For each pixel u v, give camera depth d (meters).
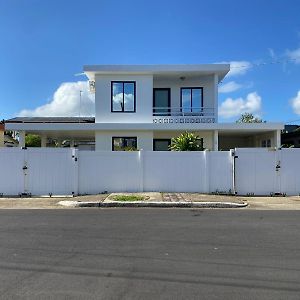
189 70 22.86
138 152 16.08
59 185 15.96
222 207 13.21
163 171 16.09
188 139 19.20
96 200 13.91
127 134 23.16
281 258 6.58
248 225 9.63
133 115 23.47
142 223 9.94
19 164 15.93
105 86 23.48
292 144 32.53
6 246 7.41
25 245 7.49
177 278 5.55
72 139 32.81
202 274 5.73
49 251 7.04
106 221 10.26
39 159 15.95
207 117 23.64
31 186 15.92
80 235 8.42
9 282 5.37
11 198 15.34
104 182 16.08
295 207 13.19
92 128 22.38
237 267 6.08
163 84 24.88
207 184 15.98
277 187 16.02
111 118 23.45
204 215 11.36
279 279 5.51
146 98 23.48
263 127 22.22
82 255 6.77
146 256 6.71
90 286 5.21
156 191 16.06
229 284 5.30
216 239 8.02
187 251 7.04
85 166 16.03
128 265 6.18
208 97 24.58
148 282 5.38
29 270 5.93
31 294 4.91
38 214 11.57
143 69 22.84
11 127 22.27
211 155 16.02
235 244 7.57
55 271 5.87
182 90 24.81
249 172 16.02
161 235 8.41
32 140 39.88
